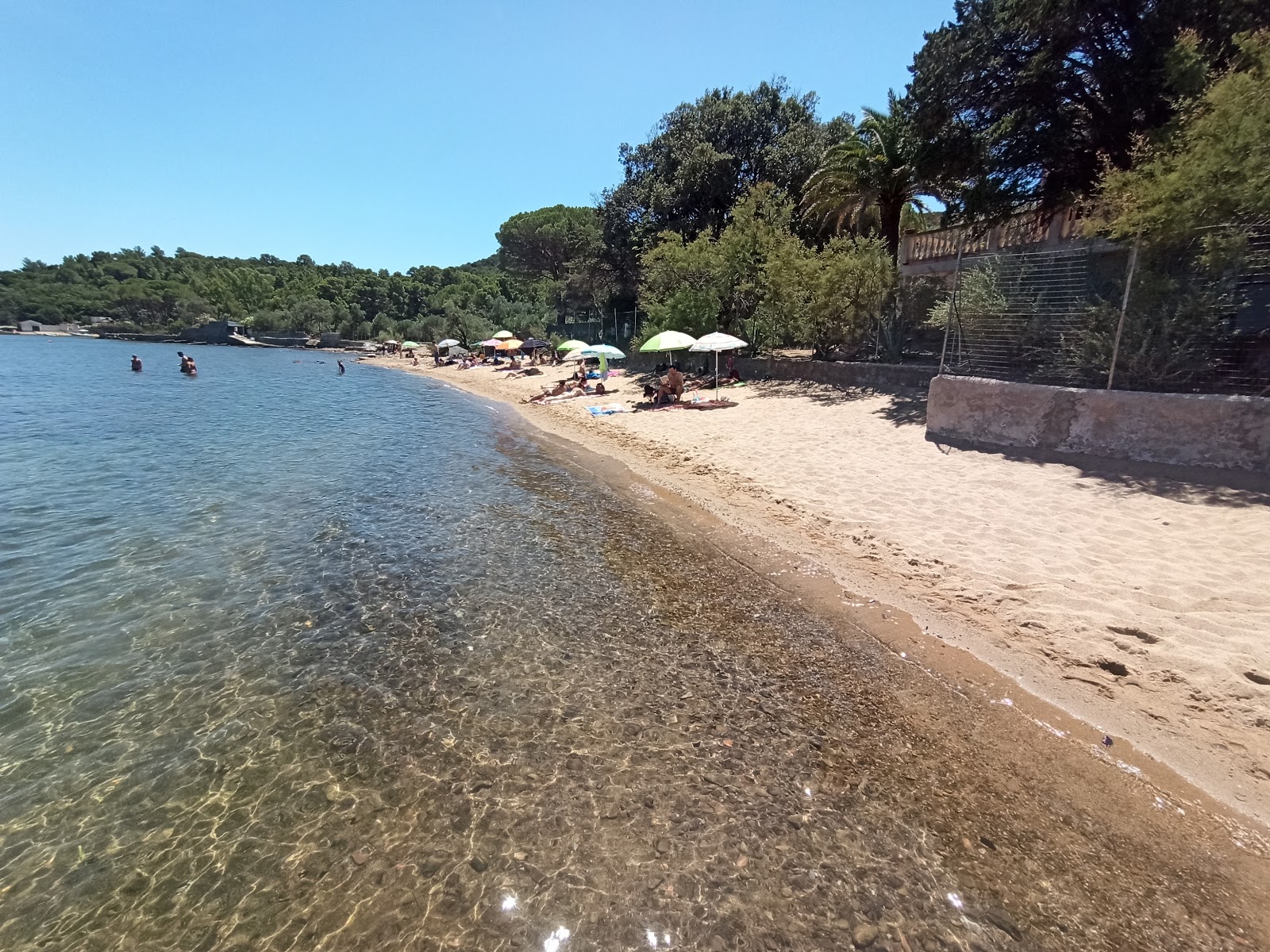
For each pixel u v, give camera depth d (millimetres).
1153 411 8344
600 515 9328
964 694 4715
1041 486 8328
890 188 18203
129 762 4094
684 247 24734
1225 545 6223
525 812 3637
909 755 4090
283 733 4367
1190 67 10281
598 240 37875
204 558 7594
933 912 2984
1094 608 5492
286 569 7277
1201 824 3473
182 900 3115
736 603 6348
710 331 22750
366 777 3936
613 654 5398
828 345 18312
